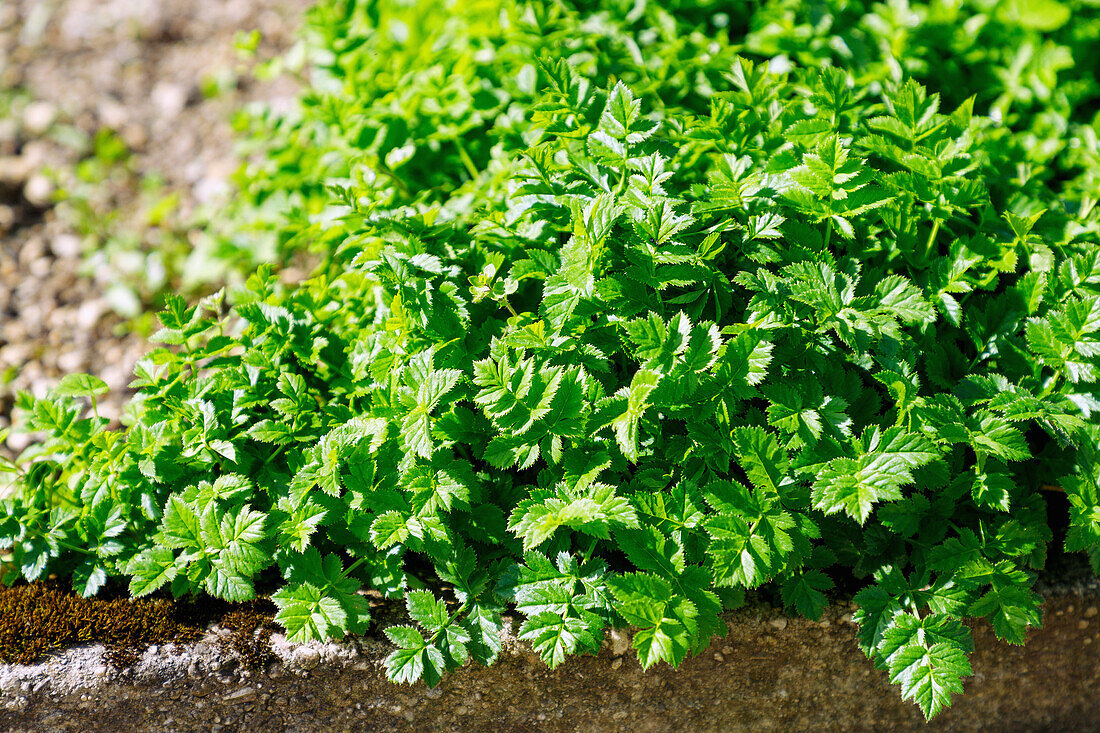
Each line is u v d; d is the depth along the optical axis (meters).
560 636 0.84
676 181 0.90
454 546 0.86
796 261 0.87
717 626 0.84
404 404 0.85
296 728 0.87
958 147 0.87
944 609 0.85
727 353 0.84
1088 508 0.86
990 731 0.91
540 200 0.88
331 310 0.92
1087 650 0.90
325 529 0.88
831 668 0.88
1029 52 0.96
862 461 0.83
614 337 0.86
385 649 0.86
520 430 0.84
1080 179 0.93
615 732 0.88
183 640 0.86
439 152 0.96
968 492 0.87
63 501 0.90
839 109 0.89
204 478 0.88
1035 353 0.87
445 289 0.87
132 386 0.88
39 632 0.87
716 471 0.86
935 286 0.87
